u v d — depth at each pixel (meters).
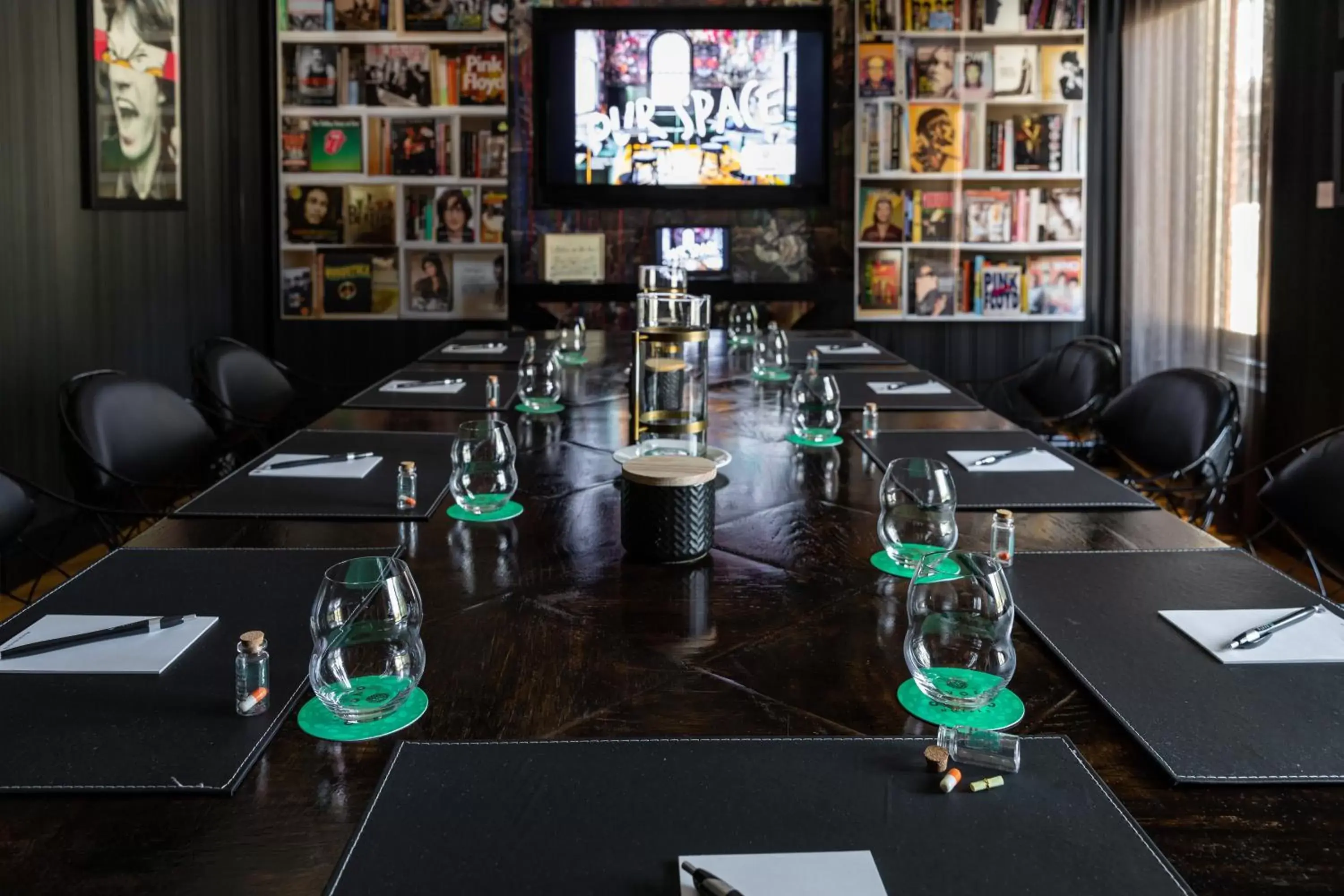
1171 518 2.04
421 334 6.85
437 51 6.62
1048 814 1.00
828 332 5.46
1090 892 0.89
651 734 1.17
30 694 1.25
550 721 1.20
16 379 4.23
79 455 2.92
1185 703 1.24
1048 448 2.64
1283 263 4.66
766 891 0.88
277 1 6.57
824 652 1.41
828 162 6.72
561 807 1.01
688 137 6.72
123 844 0.97
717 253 6.78
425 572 1.72
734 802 1.02
